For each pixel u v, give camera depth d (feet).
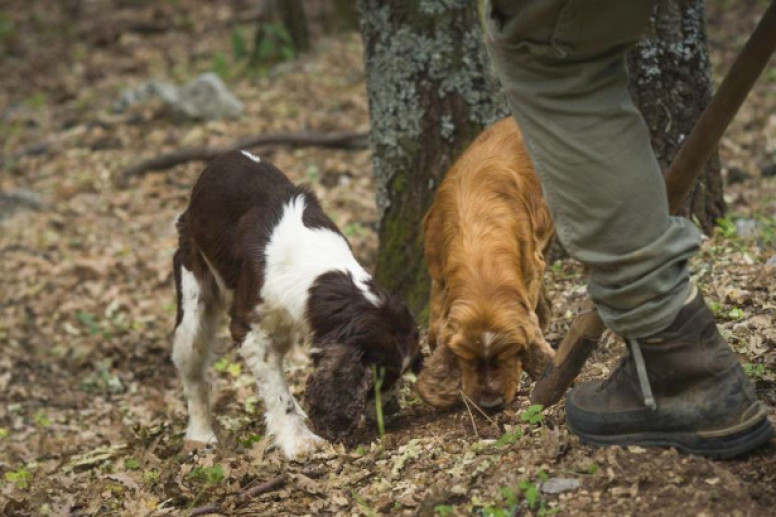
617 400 12.13
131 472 17.29
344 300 14.87
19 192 36.78
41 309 29.09
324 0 57.00
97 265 30.73
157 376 25.11
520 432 13.30
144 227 33.73
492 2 10.86
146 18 67.36
